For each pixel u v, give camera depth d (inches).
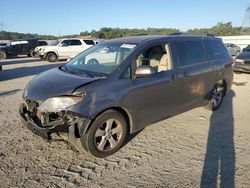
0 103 281.6
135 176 143.7
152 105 184.7
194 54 223.5
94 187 133.9
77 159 161.0
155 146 179.8
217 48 255.4
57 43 881.5
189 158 163.5
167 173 146.6
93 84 156.9
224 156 166.1
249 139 192.5
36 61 881.5
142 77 176.9
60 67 203.5
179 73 202.1
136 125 177.6
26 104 167.5
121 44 193.8
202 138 193.6
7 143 179.8
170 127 213.9
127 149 175.0
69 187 133.6
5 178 139.6
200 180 140.0
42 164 154.4
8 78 468.8
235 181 139.2
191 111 256.1
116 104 161.2
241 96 328.8
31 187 132.9
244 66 504.1
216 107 259.8
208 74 233.5
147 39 194.9
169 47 202.4
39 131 153.1
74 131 150.3
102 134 160.1
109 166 153.9
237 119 235.8
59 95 151.6
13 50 1042.1
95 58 195.5
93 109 151.4
